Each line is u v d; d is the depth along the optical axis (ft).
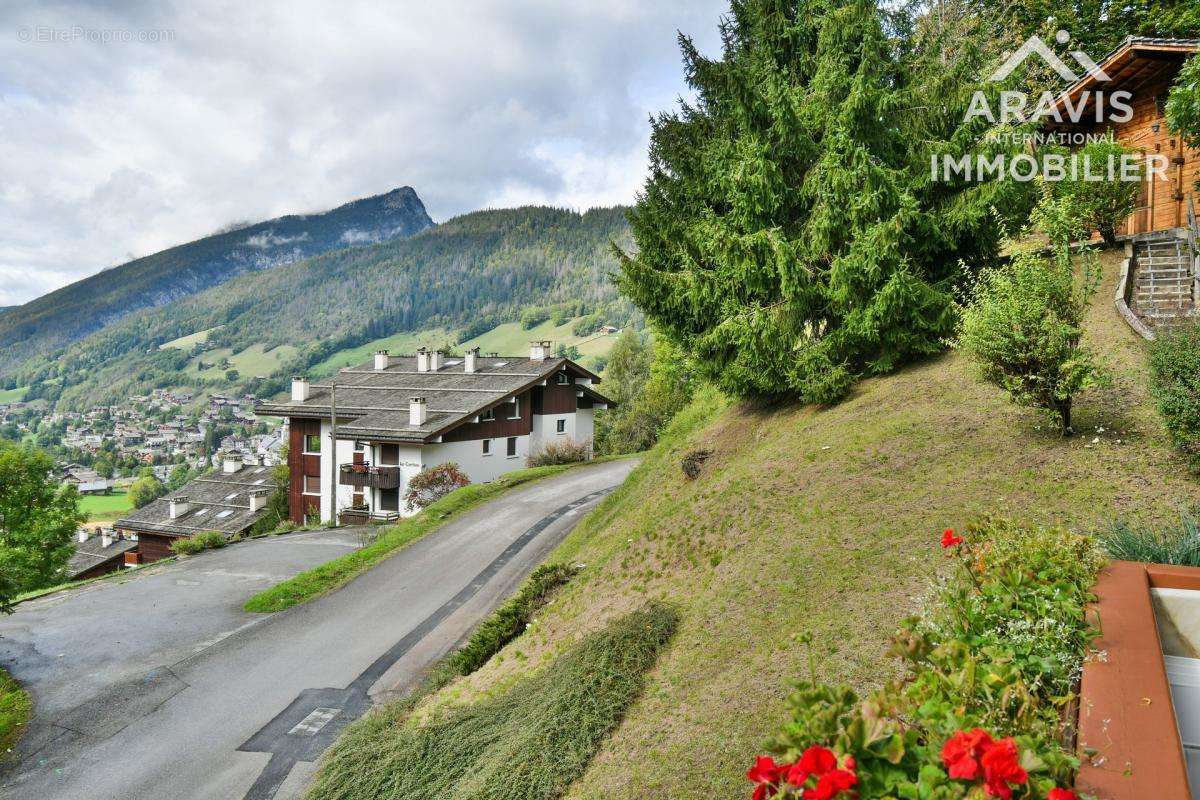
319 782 29.30
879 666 18.65
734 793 17.04
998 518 16.20
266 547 84.94
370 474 115.24
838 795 6.53
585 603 35.73
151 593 64.80
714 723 20.08
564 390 142.51
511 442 130.41
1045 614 11.08
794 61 52.03
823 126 47.09
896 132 44.62
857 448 34.50
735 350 50.47
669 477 53.52
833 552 26.53
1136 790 6.72
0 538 82.07
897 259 40.32
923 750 7.22
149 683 44.32
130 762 34.96
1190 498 22.16
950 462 29.96
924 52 50.67
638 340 214.90
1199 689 10.30
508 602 40.75
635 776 19.60
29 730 38.81
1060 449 27.89
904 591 22.00
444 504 87.35
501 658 35.65
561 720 23.67
